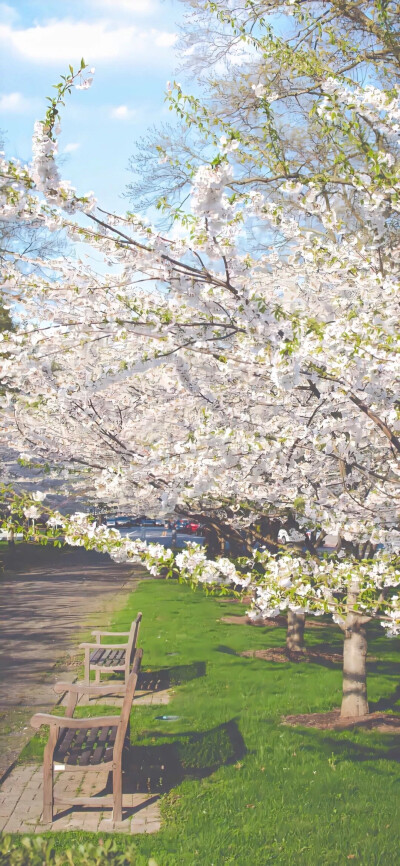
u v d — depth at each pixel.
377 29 7.62
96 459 7.32
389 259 6.34
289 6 6.99
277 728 7.37
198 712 7.93
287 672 9.98
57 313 5.14
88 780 6.10
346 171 4.81
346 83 5.15
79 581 21.69
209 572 4.78
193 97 5.18
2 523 5.07
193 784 5.96
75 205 3.61
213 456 5.34
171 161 4.70
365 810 5.42
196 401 5.95
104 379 5.22
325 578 4.96
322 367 5.02
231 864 4.60
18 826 5.21
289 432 5.46
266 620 14.95
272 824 5.20
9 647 11.64
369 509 5.46
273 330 4.08
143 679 9.57
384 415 4.99
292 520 7.14
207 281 4.06
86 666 8.98
